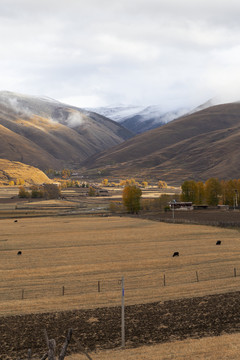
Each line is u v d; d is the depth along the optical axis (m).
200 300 39.47
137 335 31.55
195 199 169.50
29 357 19.86
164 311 36.69
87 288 46.22
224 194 166.25
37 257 68.56
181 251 69.50
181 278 49.25
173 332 31.78
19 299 42.47
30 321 35.34
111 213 158.88
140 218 136.50
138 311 36.94
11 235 98.56
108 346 29.73
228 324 32.94
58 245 81.62
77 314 36.78
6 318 36.22
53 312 37.53
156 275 51.59
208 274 50.81
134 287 45.81
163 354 27.30
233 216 127.12
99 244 81.56
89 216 150.12
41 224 124.19
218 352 27.12
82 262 62.88
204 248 71.75
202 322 33.66
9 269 58.75
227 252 66.88
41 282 49.94
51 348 18.56
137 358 26.81
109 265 59.62
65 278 51.81
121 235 93.75
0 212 172.00
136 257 65.50
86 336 31.78
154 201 178.25
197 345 28.56
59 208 190.88
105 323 34.28
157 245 77.56
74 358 27.39
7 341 31.16
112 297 41.75
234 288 43.31
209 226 105.06
